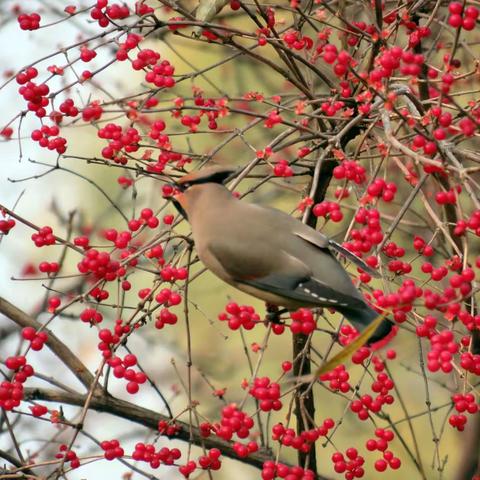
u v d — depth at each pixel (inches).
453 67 377.7
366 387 674.8
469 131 327.9
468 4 443.5
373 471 669.9
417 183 354.9
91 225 637.9
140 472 377.1
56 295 617.3
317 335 642.2
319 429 356.2
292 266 348.2
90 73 386.3
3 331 595.5
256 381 343.9
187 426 406.3
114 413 425.1
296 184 577.9
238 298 716.0
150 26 381.1
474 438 533.3
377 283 566.9
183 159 398.6
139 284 700.0
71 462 365.1
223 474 670.5
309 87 439.5
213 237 357.4
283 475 352.5
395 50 336.2
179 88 639.8
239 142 605.9
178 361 658.2
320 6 457.1
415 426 674.8
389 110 343.9
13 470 358.0
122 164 391.5
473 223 330.3
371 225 335.9
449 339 318.0
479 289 323.9
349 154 402.0
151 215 377.1
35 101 384.2
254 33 409.4
